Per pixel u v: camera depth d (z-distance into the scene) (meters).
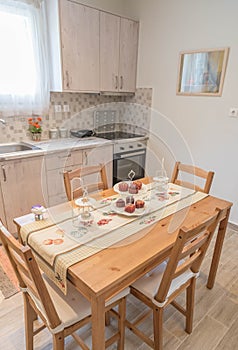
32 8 2.50
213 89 2.76
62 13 2.51
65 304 1.19
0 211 2.34
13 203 2.41
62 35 2.57
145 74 3.38
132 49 3.32
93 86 3.02
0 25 2.37
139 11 3.24
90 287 0.96
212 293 1.87
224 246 2.46
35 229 1.34
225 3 2.49
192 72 2.89
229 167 2.84
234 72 2.57
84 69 2.87
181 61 2.96
